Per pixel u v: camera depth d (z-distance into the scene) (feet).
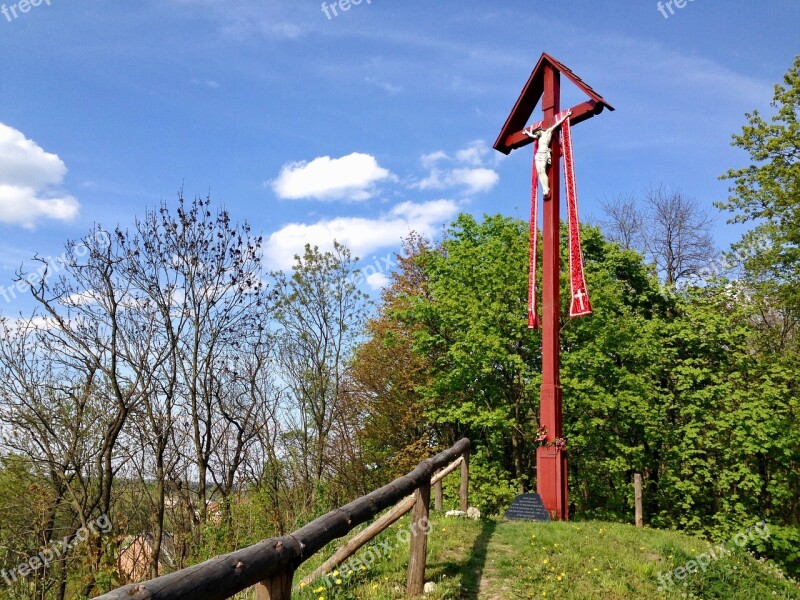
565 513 36.81
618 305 63.67
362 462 83.41
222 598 9.74
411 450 77.97
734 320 70.79
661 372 66.23
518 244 60.54
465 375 59.57
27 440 56.18
